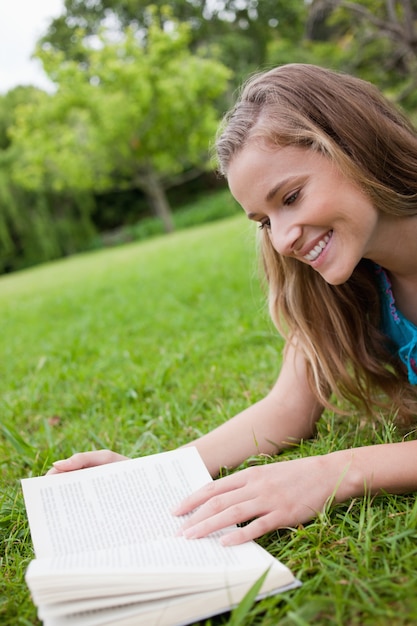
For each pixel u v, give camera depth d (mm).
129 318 4625
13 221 25703
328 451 1591
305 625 923
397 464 1275
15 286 11617
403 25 6305
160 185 25312
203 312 4070
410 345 1628
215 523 1176
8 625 1081
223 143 1427
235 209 23656
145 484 1394
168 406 2209
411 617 926
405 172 1421
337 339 1713
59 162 22188
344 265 1373
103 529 1247
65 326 4980
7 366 3738
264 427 1665
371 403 1736
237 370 2516
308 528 1211
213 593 985
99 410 2410
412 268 1587
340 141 1373
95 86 21766
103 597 973
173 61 21438
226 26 27141
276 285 1742
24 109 22359
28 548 1372
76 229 26250
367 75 8508
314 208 1327
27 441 2186
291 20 24266
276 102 1393
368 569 1066
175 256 9188
